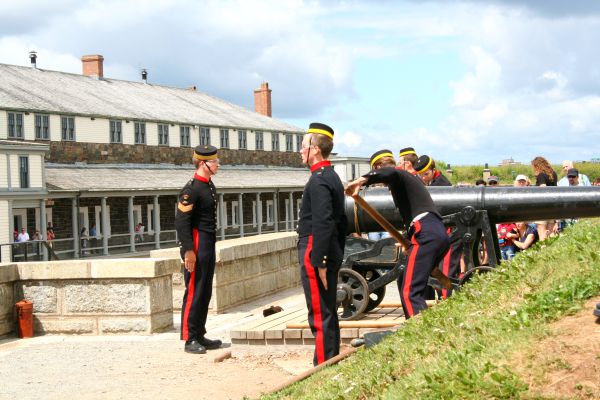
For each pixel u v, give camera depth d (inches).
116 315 438.9
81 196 1961.1
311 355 355.6
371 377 214.7
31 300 446.0
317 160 291.3
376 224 385.1
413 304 293.0
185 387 306.3
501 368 183.9
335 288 296.4
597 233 295.0
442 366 197.3
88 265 440.1
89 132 2262.6
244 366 342.3
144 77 3034.0
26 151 1839.3
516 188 371.9
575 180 570.9
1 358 374.9
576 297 214.2
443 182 448.8
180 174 2479.1
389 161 364.8
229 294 533.3
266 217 2876.5
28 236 1813.5
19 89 2196.1
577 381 170.9
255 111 3499.0
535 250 333.4
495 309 244.4
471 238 368.2
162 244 2220.7
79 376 331.6
